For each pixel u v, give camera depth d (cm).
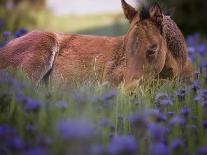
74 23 4088
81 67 1335
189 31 3028
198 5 2958
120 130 805
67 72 1347
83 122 586
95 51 1345
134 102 894
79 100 771
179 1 2919
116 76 1270
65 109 755
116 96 870
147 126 698
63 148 604
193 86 990
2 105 798
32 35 1383
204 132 780
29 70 1324
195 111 893
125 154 570
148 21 1180
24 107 752
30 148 641
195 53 1777
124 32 3256
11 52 1359
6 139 630
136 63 1141
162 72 1286
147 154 655
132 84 1105
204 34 3003
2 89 830
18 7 3356
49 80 1275
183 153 675
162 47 1197
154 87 1102
